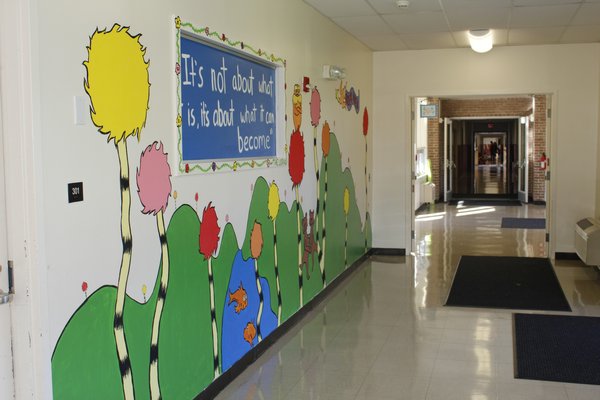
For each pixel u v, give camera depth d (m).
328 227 6.54
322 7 5.85
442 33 7.35
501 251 9.01
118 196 2.84
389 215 8.92
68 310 2.53
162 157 3.21
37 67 2.34
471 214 13.67
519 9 6.10
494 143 17.34
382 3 5.76
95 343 2.70
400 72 8.70
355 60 7.71
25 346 2.40
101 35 2.70
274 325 4.93
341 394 3.86
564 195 8.27
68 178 2.51
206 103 3.73
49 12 2.40
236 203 4.17
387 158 8.86
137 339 3.01
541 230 11.02
